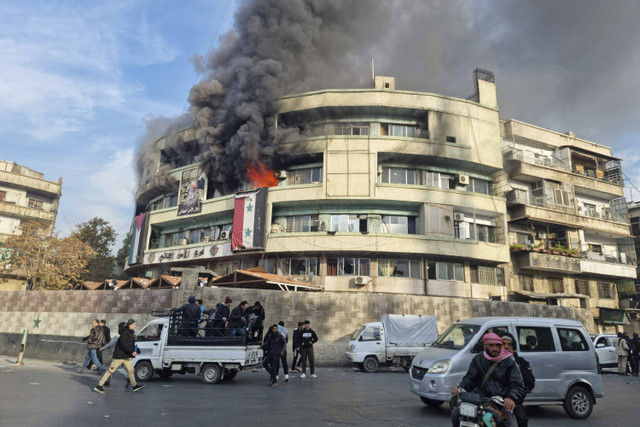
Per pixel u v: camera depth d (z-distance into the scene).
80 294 19.70
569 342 8.34
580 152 35.91
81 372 13.02
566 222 32.53
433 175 31.06
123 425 5.95
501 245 29.91
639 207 39.94
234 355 11.02
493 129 32.12
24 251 34.47
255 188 30.30
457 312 21.98
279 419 6.66
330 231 27.73
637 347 16.33
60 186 46.06
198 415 6.80
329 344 18.88
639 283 35.88
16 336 18.44
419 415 7.30
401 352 16.56
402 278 27.73
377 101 30.78
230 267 30.70
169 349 11.16
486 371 4.22
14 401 7.46
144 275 37.09
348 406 7.99
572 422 7.39
